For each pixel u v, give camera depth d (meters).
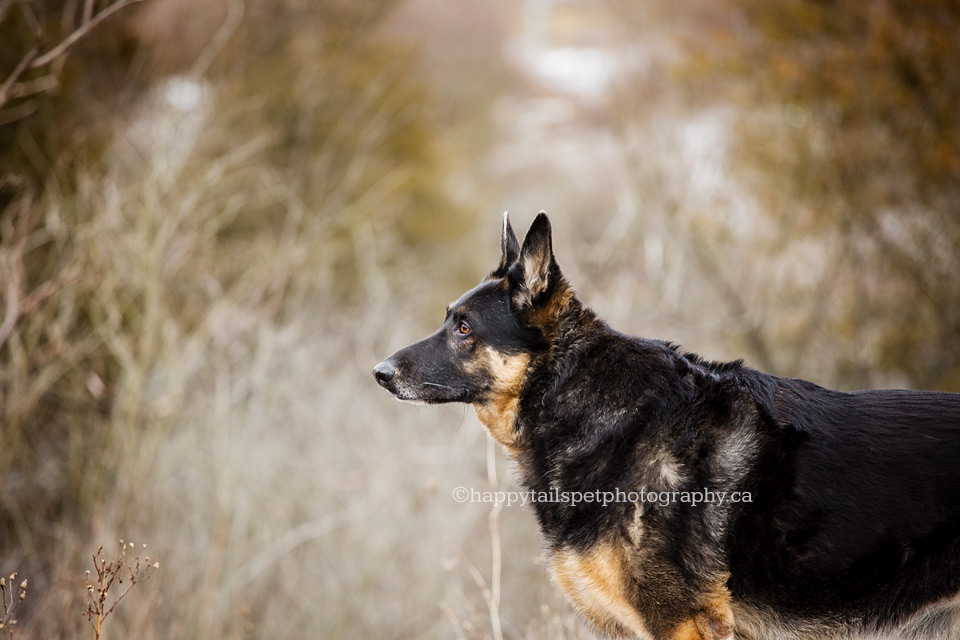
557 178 27.16
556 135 25.80
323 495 9.91
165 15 13.88
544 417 5.23
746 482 4.74
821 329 13.23
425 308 18.02
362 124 19.23
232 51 15.30
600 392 5.07
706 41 16.30
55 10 11.81
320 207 15.52
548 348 5.29
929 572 4.56
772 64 15.08
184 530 9.05
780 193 14.65
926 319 12.59
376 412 10.95
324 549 9.50
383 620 9.23
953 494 4.53
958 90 13.21
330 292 14.77
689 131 16.03
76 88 12.17
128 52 13.23
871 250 13.23
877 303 12.93
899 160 13.38
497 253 24.00
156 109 11.65
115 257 9.21
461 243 24.45
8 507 8.81
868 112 13.65
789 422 4.79
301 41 17.56
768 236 14.74
